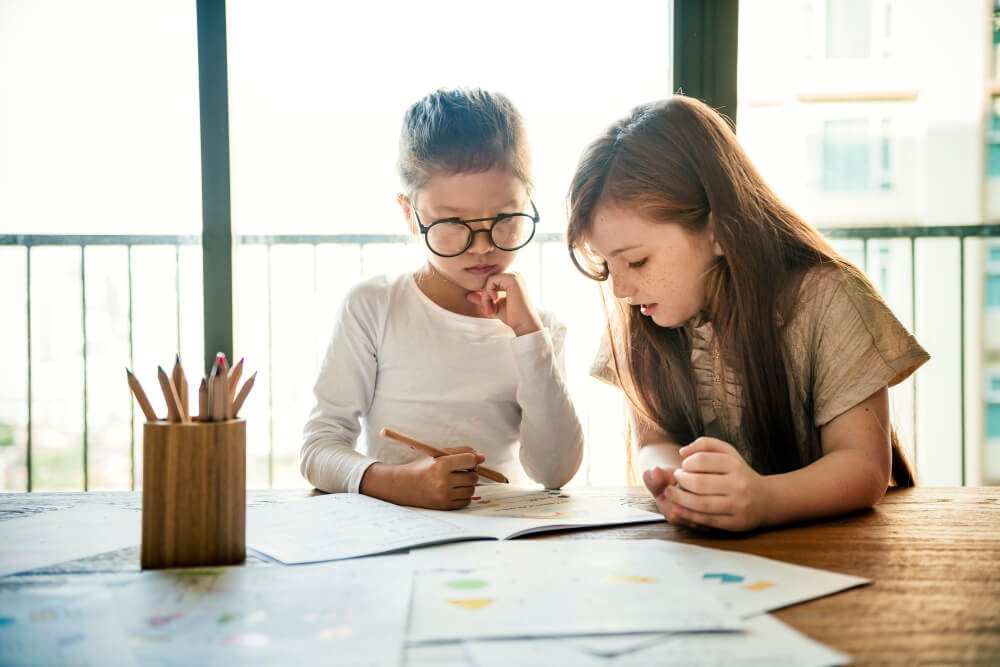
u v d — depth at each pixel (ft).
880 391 3.16
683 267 3.23
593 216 3.26
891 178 14.94
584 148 3.49
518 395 3.92
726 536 2.45
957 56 14.75
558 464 3.89
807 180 14.98
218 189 5.63
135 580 1.96
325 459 3.43
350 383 4.08
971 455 14.02
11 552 2.27
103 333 10.64
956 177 14.84
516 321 3.87
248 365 9.11
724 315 3.43
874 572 2.03
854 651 1.51
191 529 2.10
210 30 5.55
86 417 8.98
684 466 2.53
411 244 4.30
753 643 1.50
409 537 2.36
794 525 2.60
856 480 2.77
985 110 14.80
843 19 14.79
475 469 2.99
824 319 3.26
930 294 13.21
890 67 14.82
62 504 3.03
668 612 1.66
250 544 2.34
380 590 1.84
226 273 5.66
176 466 2.09
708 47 5.31
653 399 3.81
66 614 1.69
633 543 2.33
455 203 3.68
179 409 2.15
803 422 3.38
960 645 1.53
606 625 1.59
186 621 1.64
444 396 4.18
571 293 8.89
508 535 2.43
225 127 5.60
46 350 10.68
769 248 3.30
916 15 14.73
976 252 13.00
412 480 2.95
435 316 4.27
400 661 1.42
